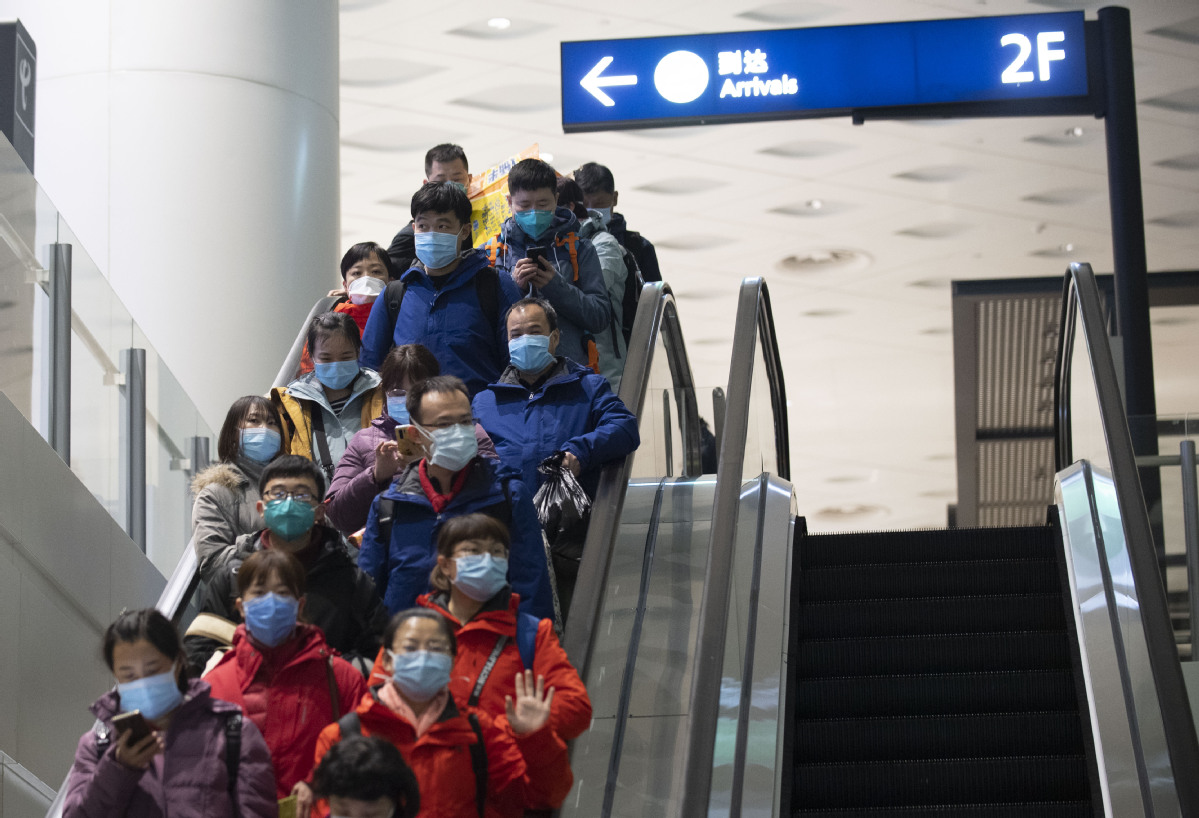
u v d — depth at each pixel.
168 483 8.13
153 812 4.05
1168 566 9.08
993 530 7.52
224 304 10.16
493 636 4.71
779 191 16.88
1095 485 7.22
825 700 6.36
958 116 12.26
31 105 8.47
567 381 6.38
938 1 14.88
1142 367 11.99
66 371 6.80
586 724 4.63
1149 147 16.28
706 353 20.22
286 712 4.49
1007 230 17.33
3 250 6.28
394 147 16.50
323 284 10.82
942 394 20.09
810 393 20.36
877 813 5.58
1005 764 5.79
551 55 15.34
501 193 7.96
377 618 5.16
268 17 10.73
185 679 4.18
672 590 6.62
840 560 7.60
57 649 6.56
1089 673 6.00
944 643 6.62
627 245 8.95
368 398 6.71
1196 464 9.19
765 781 5.53
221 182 10.30
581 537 6.05
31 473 6.31
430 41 15.13
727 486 6.40
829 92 12.12
